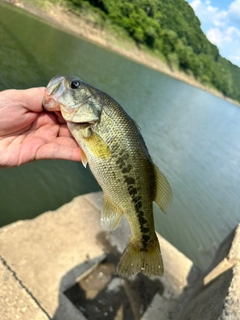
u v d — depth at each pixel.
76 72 2.11
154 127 1.75
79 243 0.53
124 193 0.28
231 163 1.81
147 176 0.28
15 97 0.31
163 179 0.28
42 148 0.34
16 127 0.32
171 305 0.49
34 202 0.75
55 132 0.35
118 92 2.14
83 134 0.28
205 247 0.92
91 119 0.28
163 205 0.28
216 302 0.35
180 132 1.92
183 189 1.20
